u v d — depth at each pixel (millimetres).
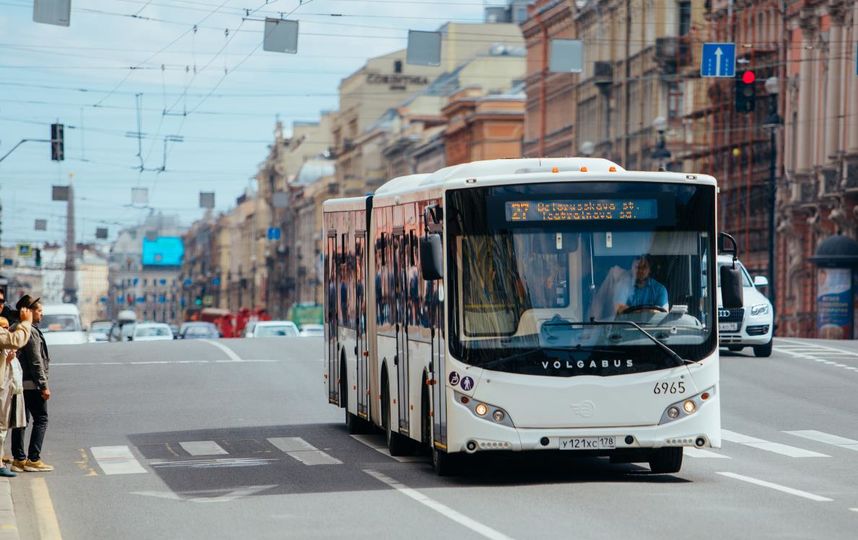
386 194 27906
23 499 22469
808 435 31703
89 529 19266
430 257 22484
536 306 22750
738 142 93750
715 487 22781
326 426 34906
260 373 50969
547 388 22594
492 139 156000
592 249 22875
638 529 18109
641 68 114500
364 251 29938
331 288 34094
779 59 90188
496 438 22594
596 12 126062
